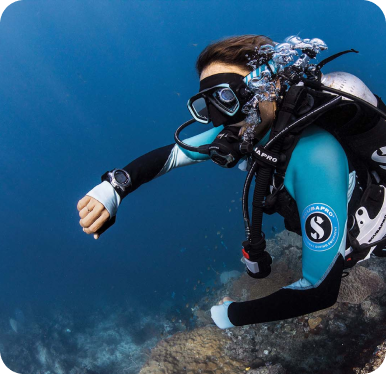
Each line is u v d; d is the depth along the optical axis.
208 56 1.31
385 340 3.39
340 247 1.04
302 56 1.25
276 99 1.28
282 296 1.09
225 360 4.23
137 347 7.26
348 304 4.12
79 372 7.35
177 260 13.41
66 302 12.27
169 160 1.78
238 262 8.55
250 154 1.38
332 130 1.22
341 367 3.52
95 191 1.54
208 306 6.23
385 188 1.37
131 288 12.40
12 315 13.37
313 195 1.08
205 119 1.49
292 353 3.96
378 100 1.38
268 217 8.60
